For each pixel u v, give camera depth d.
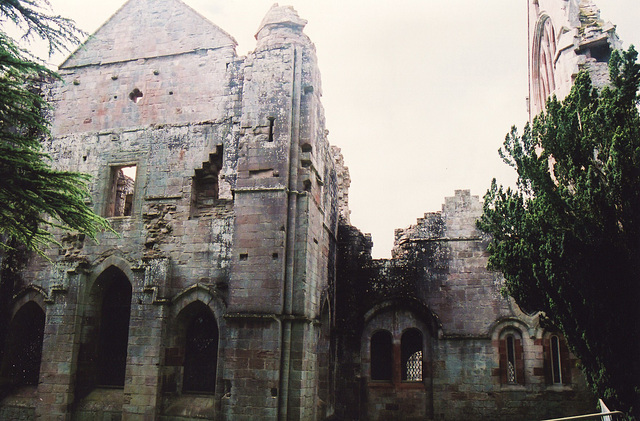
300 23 22.22
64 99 24.38
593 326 13.87
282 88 21.11
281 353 18.61
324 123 24.17
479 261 24.36
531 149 16.41
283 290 19.16
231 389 18.45
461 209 25.14
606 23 21.11
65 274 21.69
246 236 19.70
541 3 26.70
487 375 23.12
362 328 24.69
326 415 21.95
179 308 20.30
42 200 13.91
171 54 23.56
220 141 21.86
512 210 17.44
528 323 23.28
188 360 20.53
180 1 24.28
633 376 13.16
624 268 13.45
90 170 23.11
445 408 23.08
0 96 14.09
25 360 22.92
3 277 22.81
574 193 15.09
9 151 13.63
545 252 14.61
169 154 22.23
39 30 14.16
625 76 14.52
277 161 20.30
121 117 23.39
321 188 22.70
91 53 24.59
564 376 22.78
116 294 22.30
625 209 13.28
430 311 24.20
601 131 14.47
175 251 21.00
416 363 24.83
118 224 21.95
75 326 20.98
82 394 20.84
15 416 21.34
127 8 24.86
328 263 24.06
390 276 25.17
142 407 19.34
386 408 23.62
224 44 23.03
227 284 20.09
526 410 22.55
